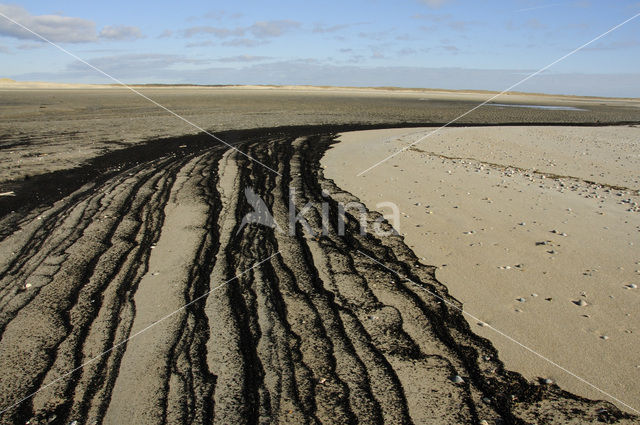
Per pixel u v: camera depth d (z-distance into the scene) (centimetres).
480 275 530
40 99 3712
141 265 566
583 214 724
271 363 383
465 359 389
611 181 957
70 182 962
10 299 492
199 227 688
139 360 390
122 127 1862
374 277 531
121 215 745
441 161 1094
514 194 830
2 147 1366
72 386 362
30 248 620
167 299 486
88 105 3086
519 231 653
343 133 1681
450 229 664
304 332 426
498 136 1505
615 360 383
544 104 4997
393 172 984
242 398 344
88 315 460
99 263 571
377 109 3216
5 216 750
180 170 1042
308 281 523
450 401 342
